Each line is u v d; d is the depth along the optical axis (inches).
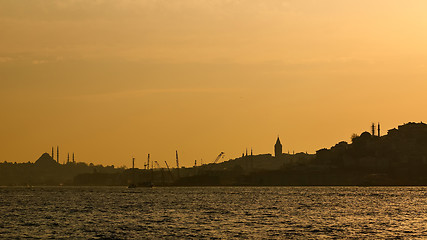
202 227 6407.5
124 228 6304.1
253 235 5693.9
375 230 6161.4
